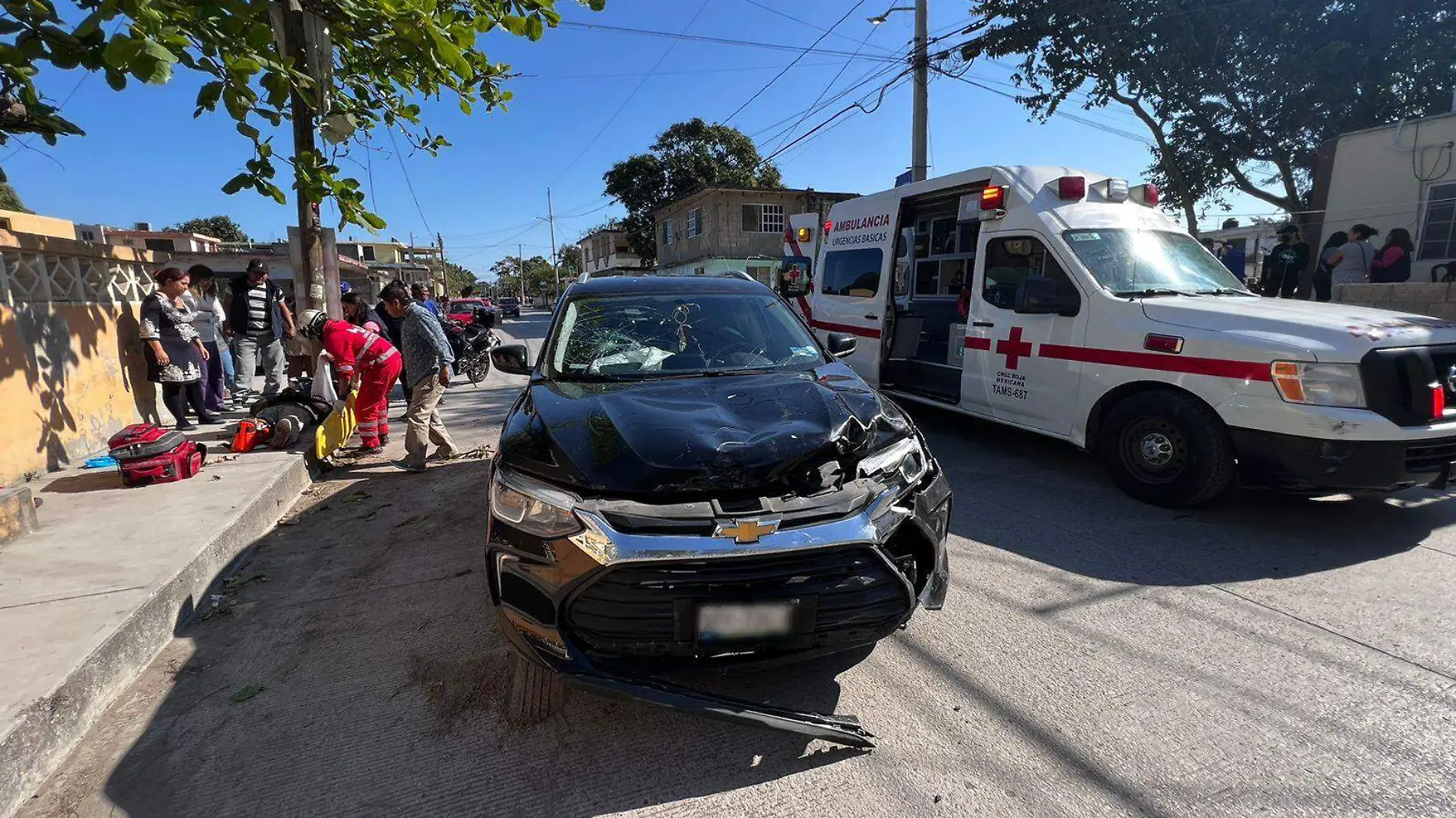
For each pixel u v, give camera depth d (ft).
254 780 7.67
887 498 8.32
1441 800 6.87
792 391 10.18
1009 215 18.57
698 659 7.64
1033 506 15.47
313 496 18.30
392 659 10.04
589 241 189.67
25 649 8.87
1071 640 9.97
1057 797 7.08
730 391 10.23
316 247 24.30
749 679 9.25
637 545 7.35
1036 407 17.61
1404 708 8.23
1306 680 8.85
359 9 14.39
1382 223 32.89
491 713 8.73
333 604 11.93
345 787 7.54
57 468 18.33
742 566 7.49
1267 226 76.74
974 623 10.50
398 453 22.91
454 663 9.89
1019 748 7.82
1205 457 13.88
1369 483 12.21
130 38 9.59
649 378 11.28
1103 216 17.72
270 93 12.74
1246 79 44.06
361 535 15.39
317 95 16.29
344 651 10.34
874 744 7.90
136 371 22.98
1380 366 12.03
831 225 27.30
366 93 19.99
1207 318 14.05
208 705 9.07
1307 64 40.52
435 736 8.34
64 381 18.95
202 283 26.73
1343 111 41.50
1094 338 15.93
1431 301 22.91
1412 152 31.63
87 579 10.98
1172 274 16.70
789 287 33.65
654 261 128.06
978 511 15.28
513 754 8.00
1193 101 45.47
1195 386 13.85
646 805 7.17
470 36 14.49
